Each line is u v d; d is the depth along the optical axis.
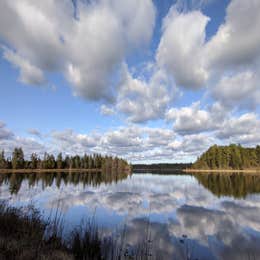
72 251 6.79
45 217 11.75
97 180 43.47
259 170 90.50
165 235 9.37
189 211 14.22
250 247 8.12
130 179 48.03
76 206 15.53
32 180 37.03
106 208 14.95
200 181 40.66
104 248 7.21
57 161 104.00
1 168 77.56
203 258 7.11
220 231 10.09
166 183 36.31
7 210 9.00
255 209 14.95
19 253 5.36
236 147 97.06
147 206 15.80
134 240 8.48
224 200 18.75
